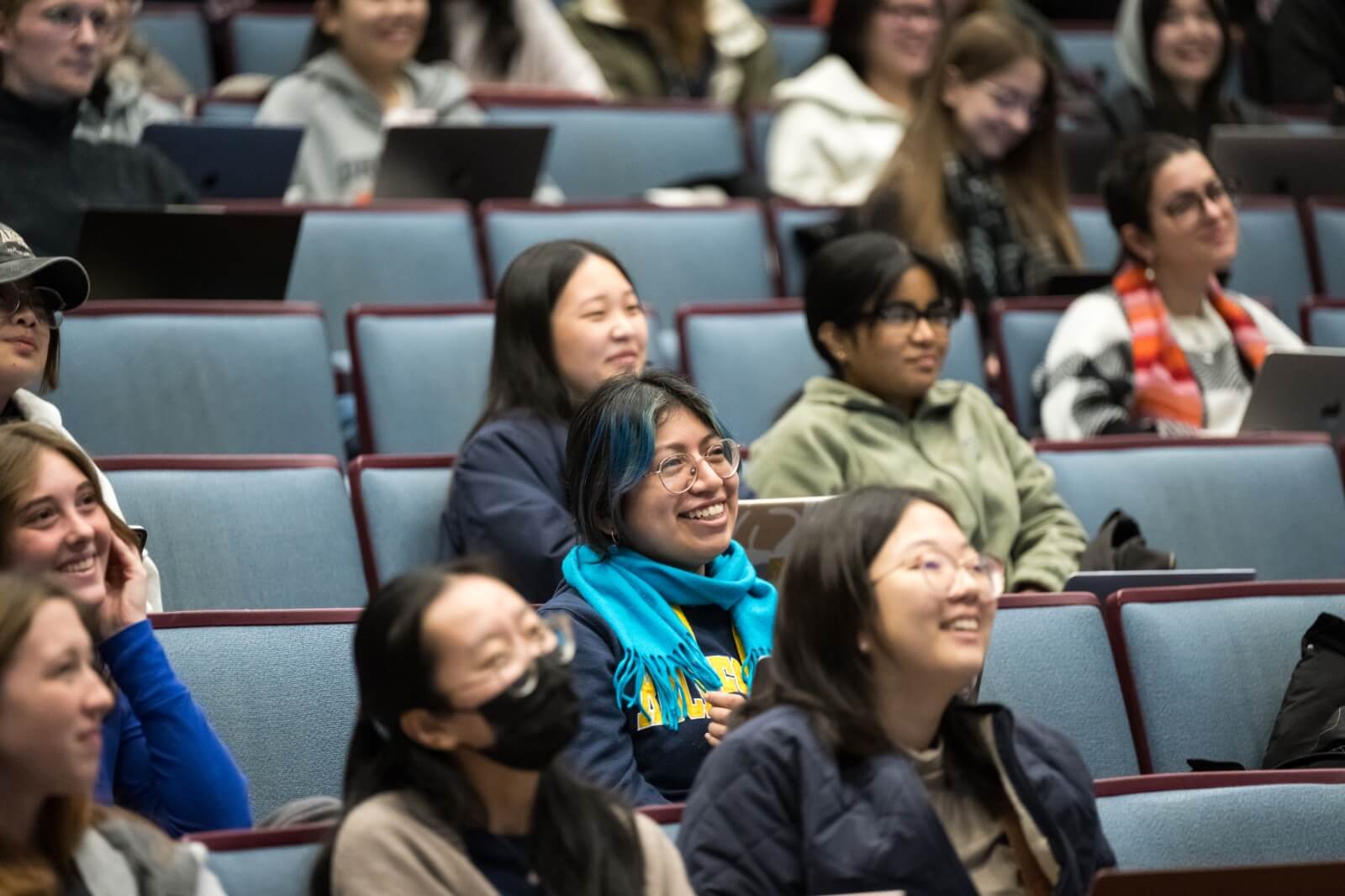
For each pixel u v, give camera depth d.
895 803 3.88
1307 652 5.40
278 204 8.26
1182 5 10.56
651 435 4.95
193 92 11.34
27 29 7.54
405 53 9.95
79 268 5.14
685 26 12.07
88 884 3.44
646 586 4.98
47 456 4.29
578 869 3.65
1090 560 6.45
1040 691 5.23
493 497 5.93
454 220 8.42
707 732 4.88
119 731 4.25
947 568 3.97
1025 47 9.09
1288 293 9.70
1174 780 4.57
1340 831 4.57
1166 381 7.94
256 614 4.84
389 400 7.13
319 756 4.75
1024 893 4.06
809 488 6.65
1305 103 12.62
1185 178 8.01
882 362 6.85
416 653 3.49
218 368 6.73
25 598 3.42
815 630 4.00
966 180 9.11
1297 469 6.89
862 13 10.75
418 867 3.50
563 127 10.38
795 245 9.16
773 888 3.87
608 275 6.20
